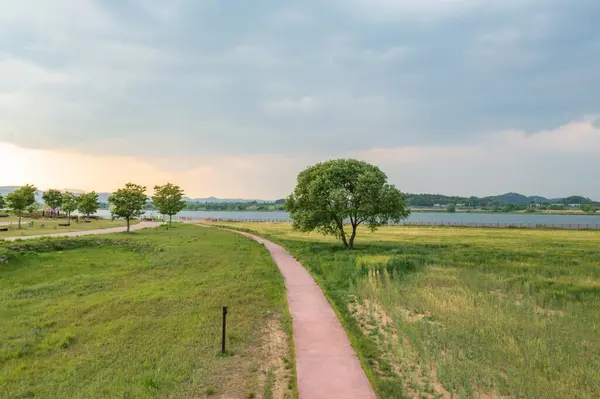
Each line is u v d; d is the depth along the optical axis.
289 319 15.41
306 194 40.12
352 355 11.92
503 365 12.01
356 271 25.05
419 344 13.16
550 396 10.23
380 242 49.12
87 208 83.94
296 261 30.67
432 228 80.56
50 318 16.67
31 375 11.64
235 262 29.98
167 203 76.75
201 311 17.20
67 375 11.50
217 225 85.94
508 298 19.80
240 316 16.39
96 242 40.25
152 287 21.83
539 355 12.62
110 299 19.33
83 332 14.95
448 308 17.52
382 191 38.03
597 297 19.94
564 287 21.75
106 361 12.37
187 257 32.25
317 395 9.44
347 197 37.75
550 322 15.99
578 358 12.47
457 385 10.53
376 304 18.45
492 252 37.06
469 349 12.99
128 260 32.06
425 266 28.22
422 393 10.29
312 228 39.88
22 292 21.06
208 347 13.29
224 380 11.02
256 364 11.90
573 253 36.16
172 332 14.74
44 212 98.75
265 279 23.34
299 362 11.37
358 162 42.06
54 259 31.48
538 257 33.50
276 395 10.06
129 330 14.95
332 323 14.92
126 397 10.09
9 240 36.78
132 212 56.69
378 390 9.84
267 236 53.69
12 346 13.58
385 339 13.82
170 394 10.21
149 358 12.58
